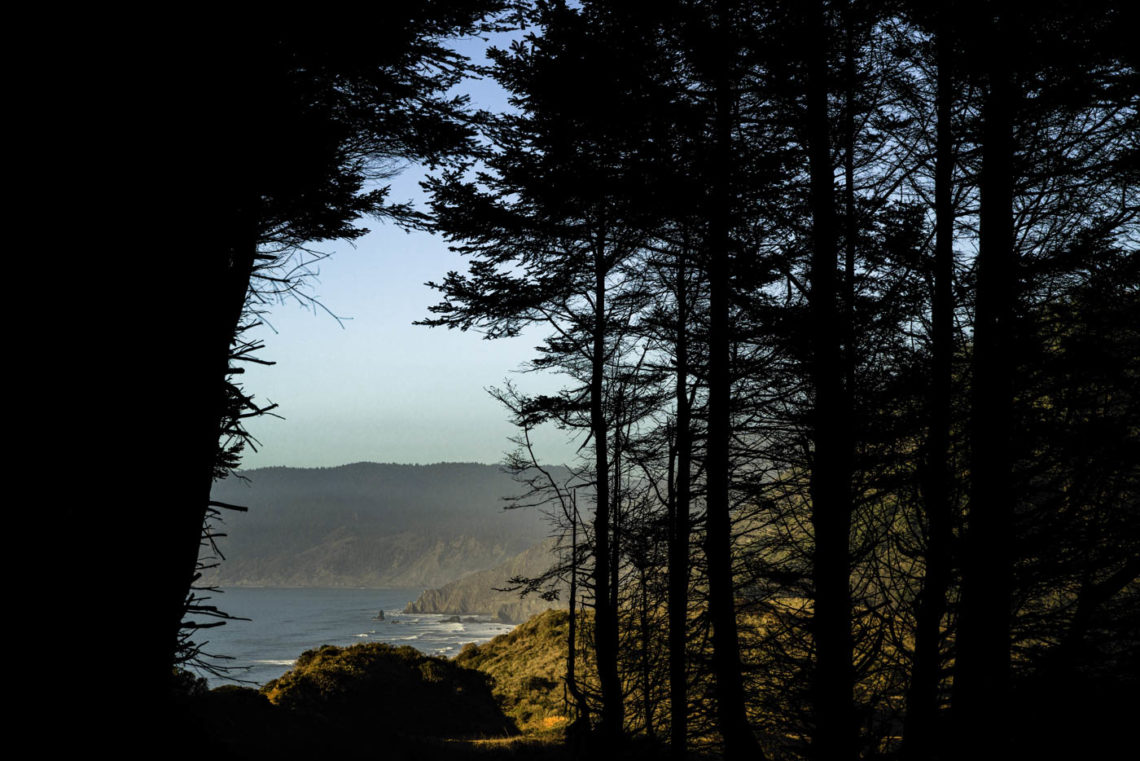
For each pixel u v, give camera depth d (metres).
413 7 6.02
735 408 13.68
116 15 2.84
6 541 2.49
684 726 12.73
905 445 11.15
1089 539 8.97
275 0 4.10
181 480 3.16
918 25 9.56
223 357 3.46
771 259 11.15
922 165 10.55
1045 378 9.73
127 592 2.88
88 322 2.73
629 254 15.30
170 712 3.28
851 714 8.16
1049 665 8.29
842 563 8.34
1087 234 9.70
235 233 3.67
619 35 10.88
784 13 9.62
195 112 3.17
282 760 9.70
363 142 7.64
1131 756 6.65
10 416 2.51
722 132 10.70
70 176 2.69
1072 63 8.42
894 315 11.00
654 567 16.91
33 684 2.54
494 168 13.23
